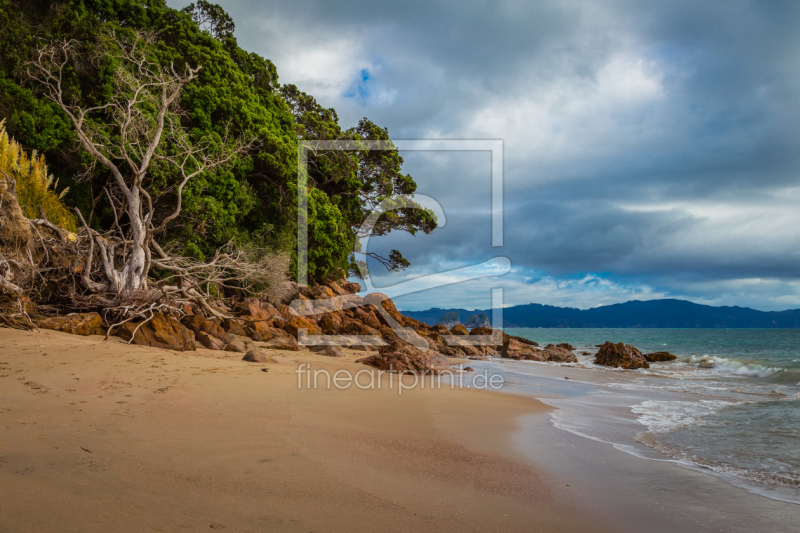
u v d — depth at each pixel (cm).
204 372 847
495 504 389
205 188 2188
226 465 403
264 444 472
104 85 1870
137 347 1052
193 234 2117
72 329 1120
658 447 612
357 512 340
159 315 1229
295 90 3653
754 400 1036
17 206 1213
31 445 400
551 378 1386
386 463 464
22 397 551
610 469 508
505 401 919
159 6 2497
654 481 475
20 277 1210
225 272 1877
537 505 396
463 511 367
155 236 2005
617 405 942
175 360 930
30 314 1154
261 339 1692
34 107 1744
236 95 2509
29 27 1816
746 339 5738
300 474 402
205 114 2278
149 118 1744
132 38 2062
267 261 2142
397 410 729
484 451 546
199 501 328
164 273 1875
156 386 681
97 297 1273
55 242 1357
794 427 742
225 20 2822
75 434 439
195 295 1591
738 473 507
